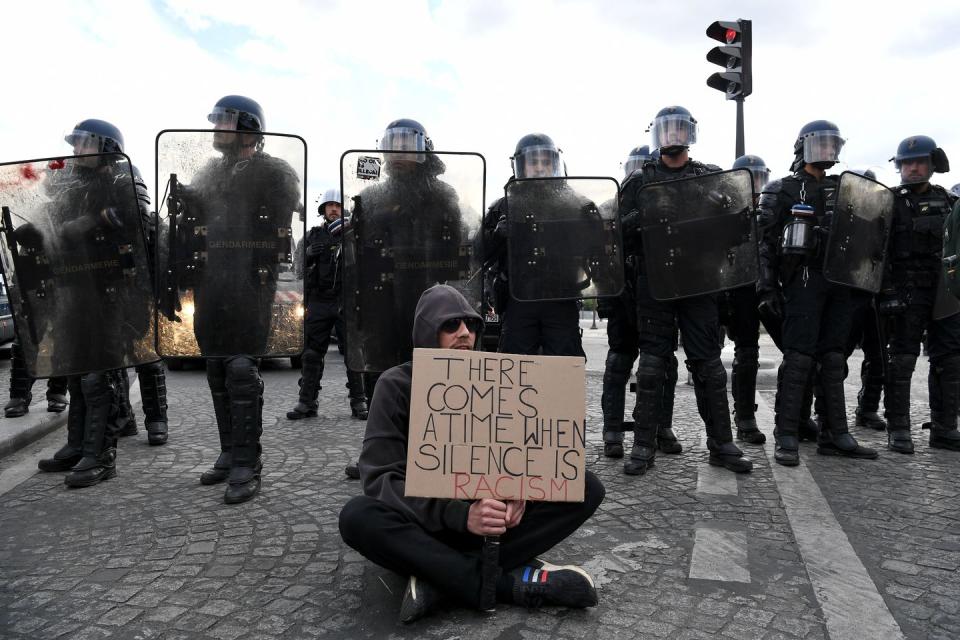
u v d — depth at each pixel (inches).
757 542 105.6
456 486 76.2
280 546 105.5
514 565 85.4
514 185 145.6
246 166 131.6
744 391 179.6
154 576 94.2
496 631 78.0
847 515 118.6
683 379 307.6
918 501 126.6
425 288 132.6
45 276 133.2
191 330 130.8
